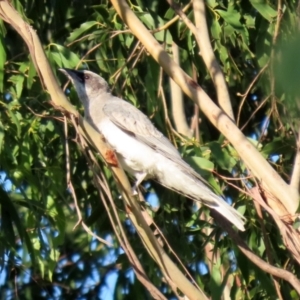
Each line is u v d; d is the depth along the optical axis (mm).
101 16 11312
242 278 10984
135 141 10109
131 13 9398
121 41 11555
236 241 8914
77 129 7555
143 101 12703
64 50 11133
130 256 7598
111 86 11672
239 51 12898
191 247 11695
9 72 11273
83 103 10852
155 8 11656
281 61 5090
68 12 12438
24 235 10281
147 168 10070
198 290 7711
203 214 11953
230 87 12922
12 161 10508
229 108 9578
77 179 11859
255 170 8742
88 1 12758
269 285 10445
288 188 8680
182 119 12125
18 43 13047
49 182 11289
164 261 7684
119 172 7590
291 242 8422
